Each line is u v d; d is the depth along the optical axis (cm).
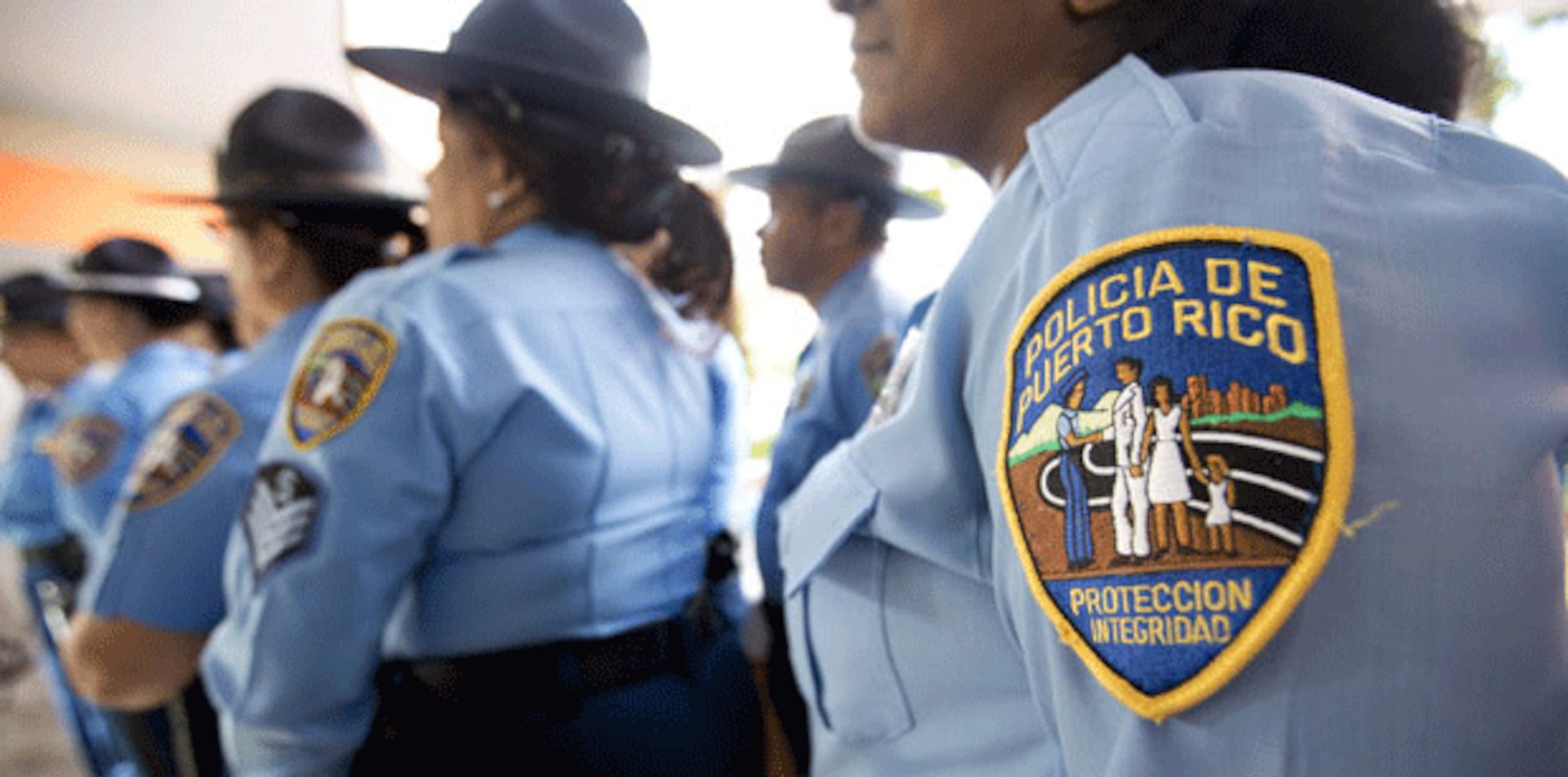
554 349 78
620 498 84
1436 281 24
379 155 115
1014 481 28
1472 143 28
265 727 69
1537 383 23
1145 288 26
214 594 98
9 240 532
